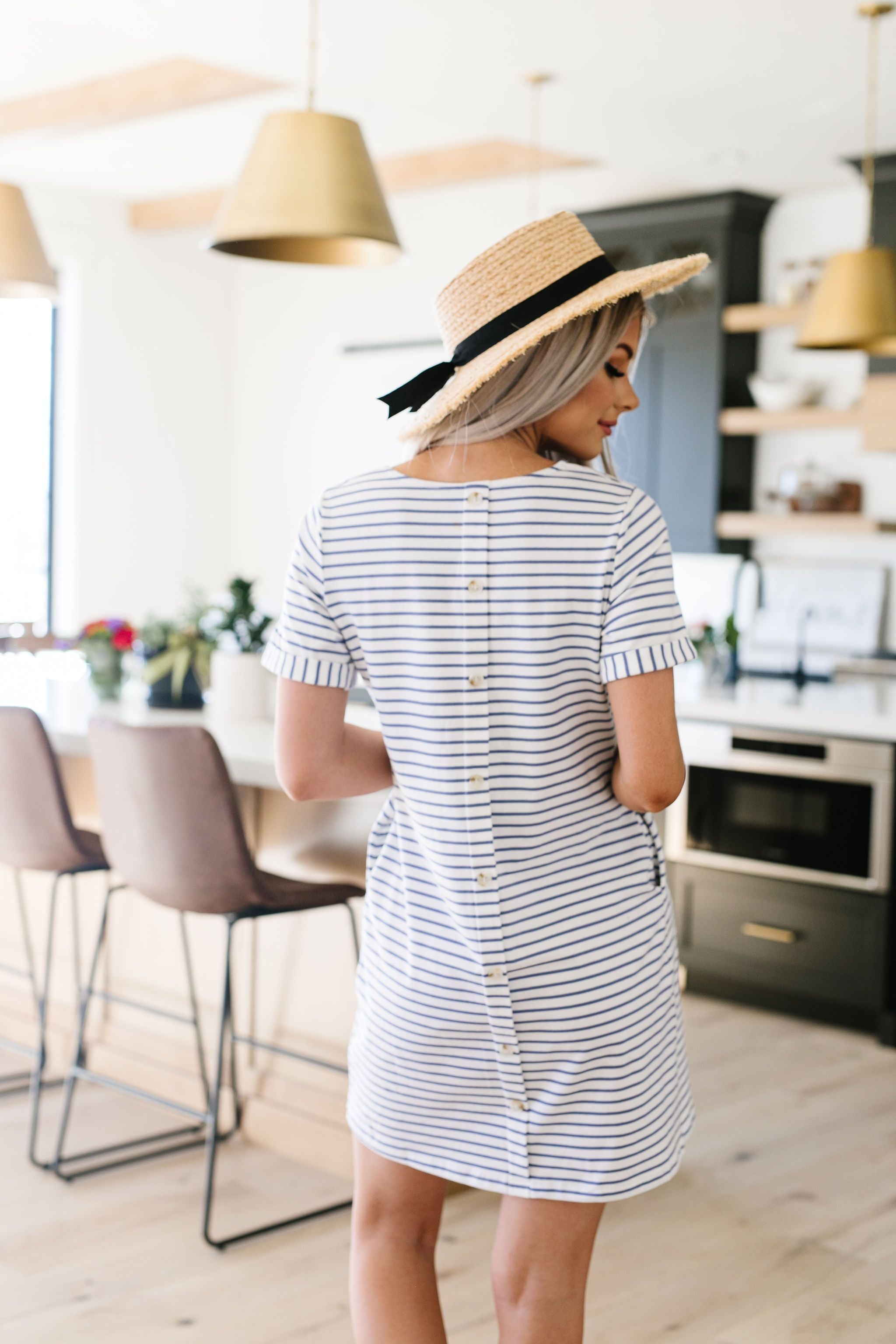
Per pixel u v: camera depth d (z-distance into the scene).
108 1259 2.53
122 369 7.15
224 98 4.89
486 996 1.34
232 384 7.66
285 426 7.43
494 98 4.48
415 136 5.64
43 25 4.64
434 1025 1.38
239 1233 2.64
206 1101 3.19
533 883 1.33
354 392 7.11
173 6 3.75
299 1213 2.75
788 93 4.33
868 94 4.32
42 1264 2.50
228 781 2.50
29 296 3.55
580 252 1.35
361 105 4.95
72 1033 3.53
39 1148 3.04
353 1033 1.53
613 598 1.29
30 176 6.55
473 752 1.32
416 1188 1.49
